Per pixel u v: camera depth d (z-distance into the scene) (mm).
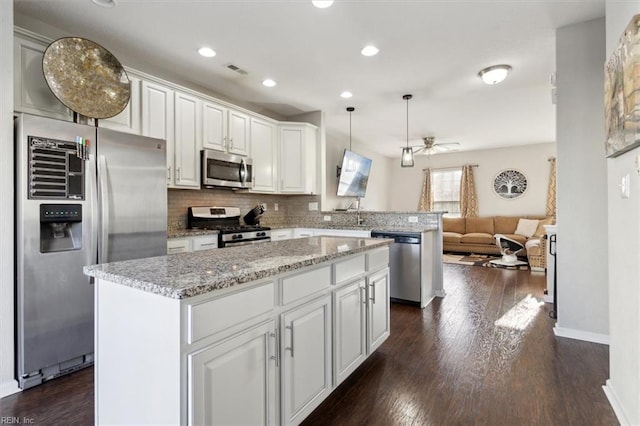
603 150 2523
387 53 3076
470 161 8258
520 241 6605
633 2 1496
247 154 4090
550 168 7309
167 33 2711
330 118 5316
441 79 3699
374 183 8352
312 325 1664
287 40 2834
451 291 4230
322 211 4879
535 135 6508
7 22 1986
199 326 1102
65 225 2270
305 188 4680
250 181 4066
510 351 2465
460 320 3160
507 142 7191
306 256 1705
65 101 2307
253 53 3070
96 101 2494
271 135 4488
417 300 3607
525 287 4363
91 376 2152
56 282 2105
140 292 1184
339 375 1878
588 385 1993
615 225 1792
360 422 1684
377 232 3926
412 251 3635
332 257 1785
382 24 2590
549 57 3152
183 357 1071
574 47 2602
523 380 2057
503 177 7836
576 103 2602
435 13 2447
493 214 7973
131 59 3158
